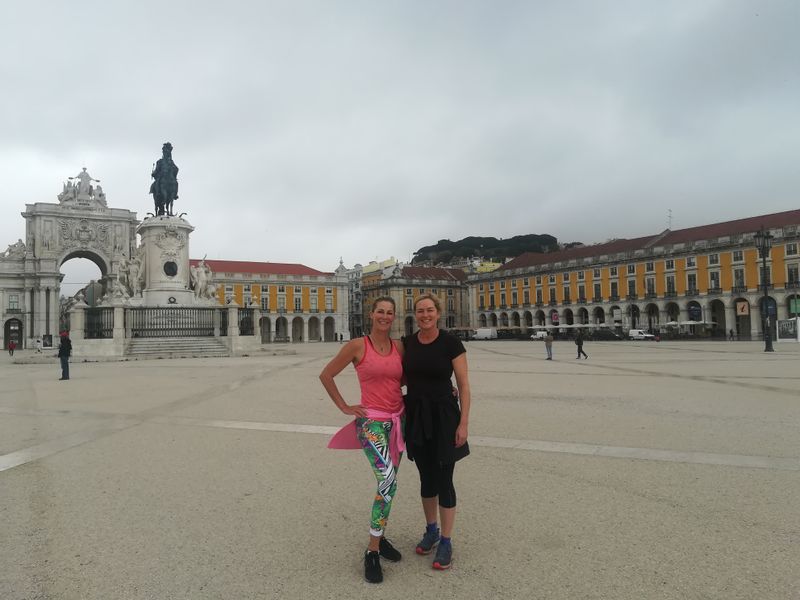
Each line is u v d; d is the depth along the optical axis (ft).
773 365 39.34
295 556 7.68
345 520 9.00
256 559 7.59
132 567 7.37
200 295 65.36
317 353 68.54
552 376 32.40
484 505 9.55
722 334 130.21
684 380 29.09
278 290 178.91
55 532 8.57
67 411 20.27
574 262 161.58
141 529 8.66
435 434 7.42
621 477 11.03
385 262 222.69
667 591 6.49
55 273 165.68
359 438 7.64
